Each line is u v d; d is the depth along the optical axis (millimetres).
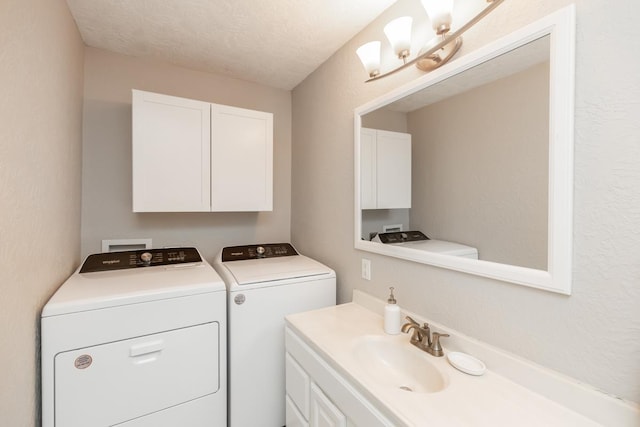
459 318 1102
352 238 1712
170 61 2006
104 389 1197
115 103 1895
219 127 1894
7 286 839
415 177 1279
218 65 2059
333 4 1422
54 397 1107
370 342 1242
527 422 747
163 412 1323
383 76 1249
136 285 1356
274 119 2443
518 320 911
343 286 1798
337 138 1842
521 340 902
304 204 2279
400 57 1156
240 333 1528
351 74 1704
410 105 1297
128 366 1244
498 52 937
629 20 677
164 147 1728
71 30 1479
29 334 1002
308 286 1705
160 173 1717
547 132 817
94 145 1842
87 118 1818
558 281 793
